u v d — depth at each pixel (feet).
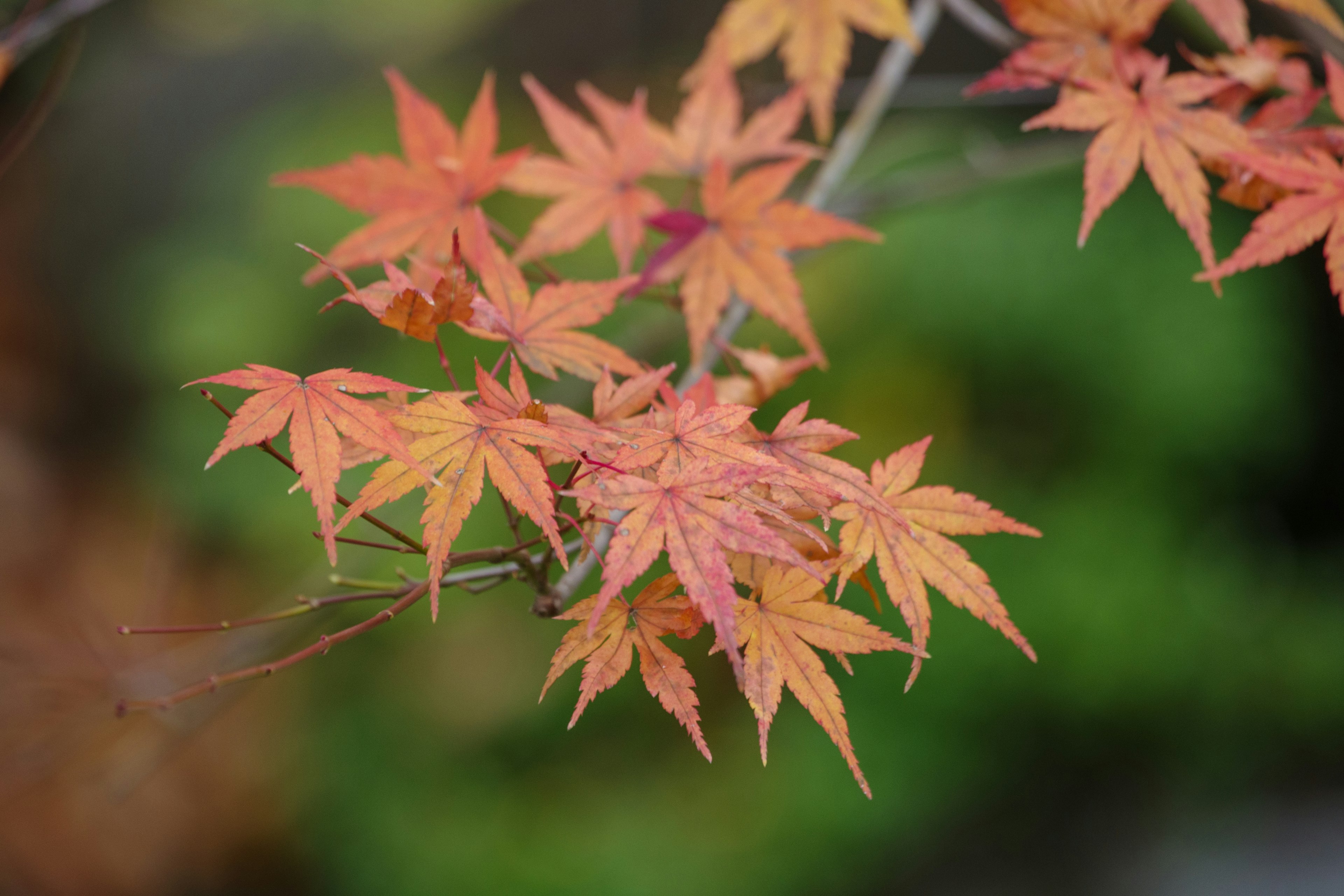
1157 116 4.39
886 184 8.82
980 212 19.45
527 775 18.86
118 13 25.12
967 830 18.85
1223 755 19.40
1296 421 19.19
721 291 5.01
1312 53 5.17
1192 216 4.30
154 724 8.75
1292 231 4.17
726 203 5.07
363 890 18.45
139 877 17.20
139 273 23.68
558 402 8.84
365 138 22.08
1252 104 5.29
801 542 3.51
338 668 19.71
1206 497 19.33
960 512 3.49
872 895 18.22
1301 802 19.42
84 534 21.08
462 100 21.86
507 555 3.50
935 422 19.57
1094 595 18.03
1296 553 20.36
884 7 6.18
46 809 16.44
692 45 19.39
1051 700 18.20
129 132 25.11
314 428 3.04
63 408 23.53
